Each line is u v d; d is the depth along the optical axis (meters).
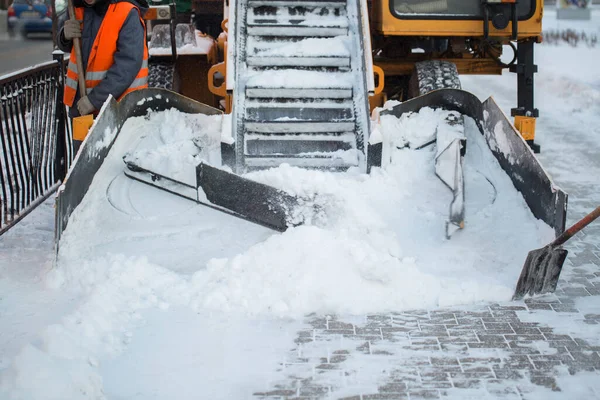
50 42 22.00
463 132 5.81
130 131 5.84
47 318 4.09
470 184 5.49
